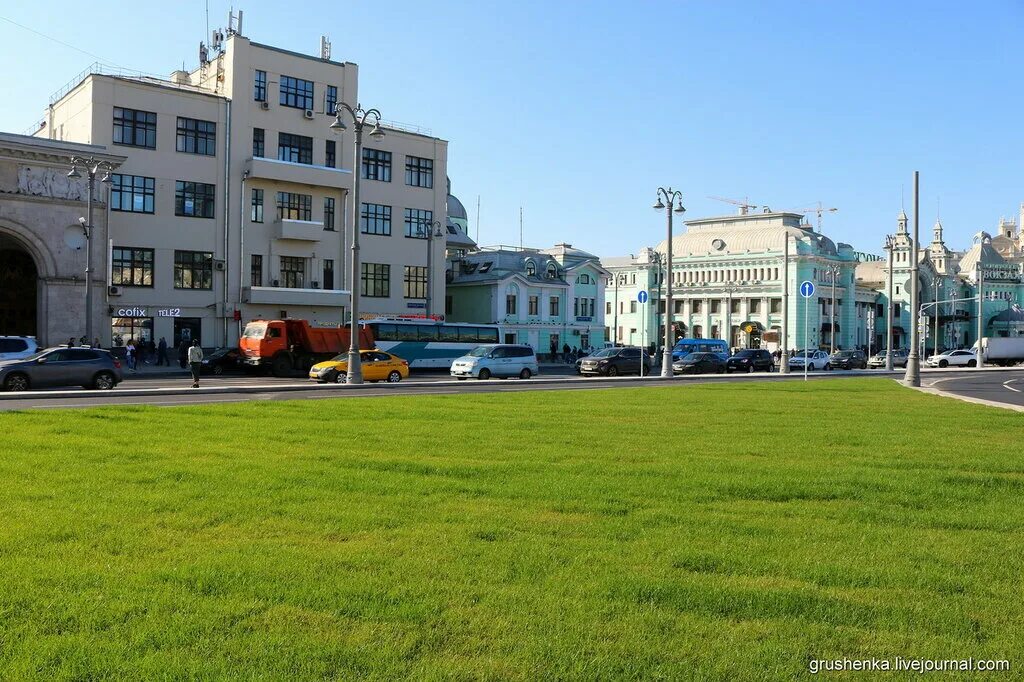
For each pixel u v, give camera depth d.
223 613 5.67
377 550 7.27
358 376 32.25
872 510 9.11
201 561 6.85
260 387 27.98
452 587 6.27
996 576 6.76
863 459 12.58
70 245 48.47
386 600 5.98
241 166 58.09
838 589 6.42
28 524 7.97
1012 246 155.38
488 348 41.88
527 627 5.53
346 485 10.09
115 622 5.54
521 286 80.12
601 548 7.46
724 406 22.05
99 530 7.85
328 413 18.52
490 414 18.83
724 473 11.18
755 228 111.00
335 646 5.17
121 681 4.74
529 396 25.17
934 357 81.31
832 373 52.56
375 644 5.22
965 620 5.76
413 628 5.50
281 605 5.86
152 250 54.47
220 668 4.87
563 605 5.93
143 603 5.83
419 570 6.71
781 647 5.28
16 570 6.52
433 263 69.19
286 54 60.62
